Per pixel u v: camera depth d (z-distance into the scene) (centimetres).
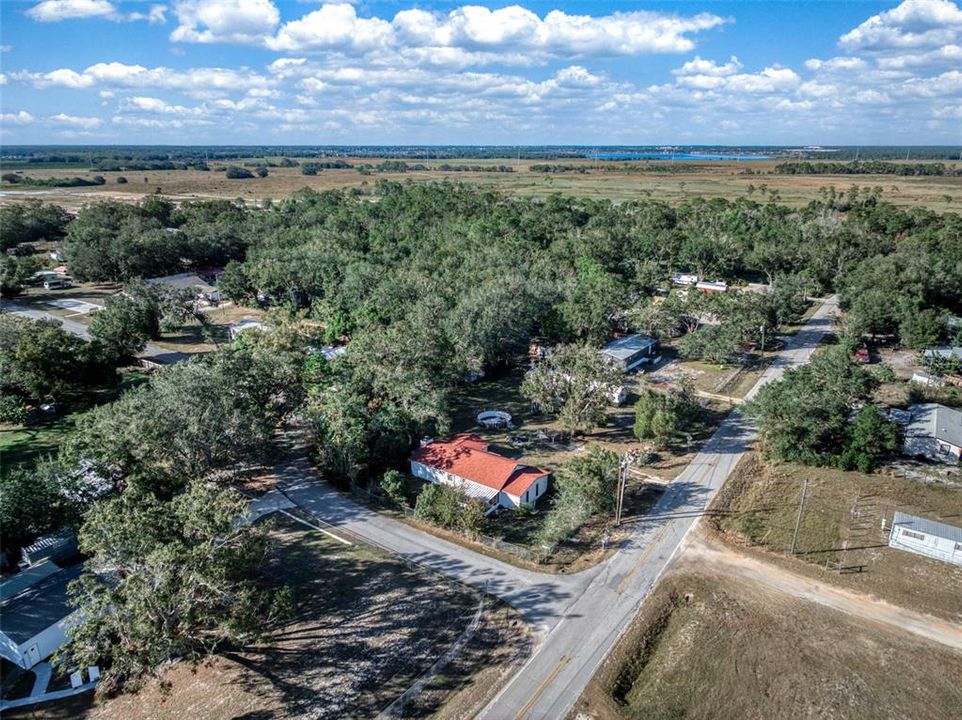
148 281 11419
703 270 14050
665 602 4400
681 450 6650
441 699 3622
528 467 5862
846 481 5981
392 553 4966
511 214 17138
